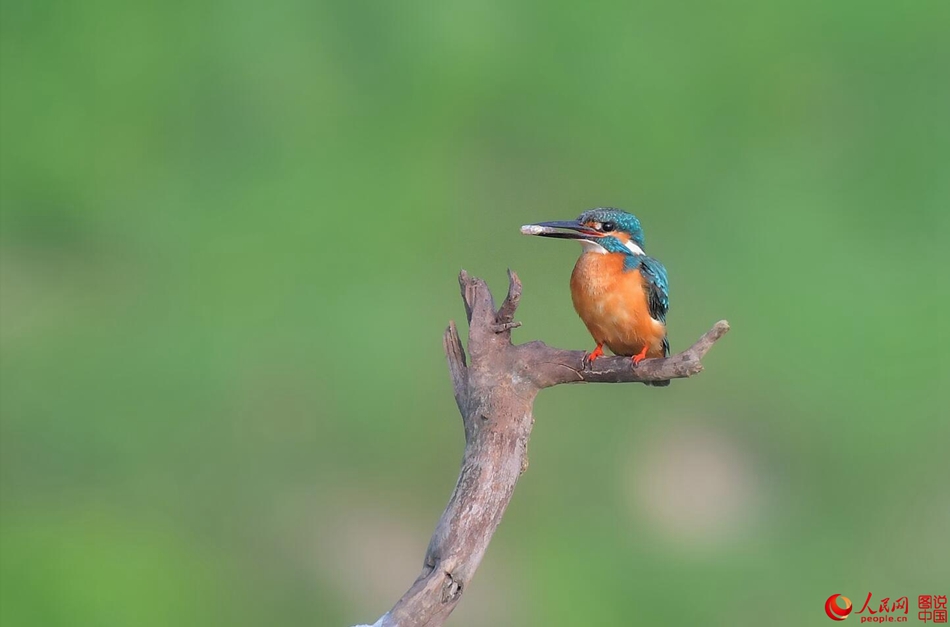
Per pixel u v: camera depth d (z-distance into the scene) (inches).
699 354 229.1
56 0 788.6
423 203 706.8
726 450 550.6
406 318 610.5
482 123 765.9
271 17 811.4
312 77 788.0
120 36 788.6
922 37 836.0
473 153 751.1
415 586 224.8
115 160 737.0
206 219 698.8
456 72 781.9
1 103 750.5
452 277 634.8
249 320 619.8
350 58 804.0
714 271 672.4
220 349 601.6
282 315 619.2
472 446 235.1
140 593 490.6
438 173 728.3
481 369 239.1
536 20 818.8
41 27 784.3
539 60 803.4
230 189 725.3
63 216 700.0
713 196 732.0
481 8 816.9
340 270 653.3
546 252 522.0
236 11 810.2
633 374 234.2
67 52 781.9
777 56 828.6
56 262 677.3
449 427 549.3
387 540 511.8
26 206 702.5
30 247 684.1
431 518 521.3
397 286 636.1
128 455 557.0
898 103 808.3
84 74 775.7
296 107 772.6
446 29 805.2
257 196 716.0
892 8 839.7
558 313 486.0
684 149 765.3
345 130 761.6
